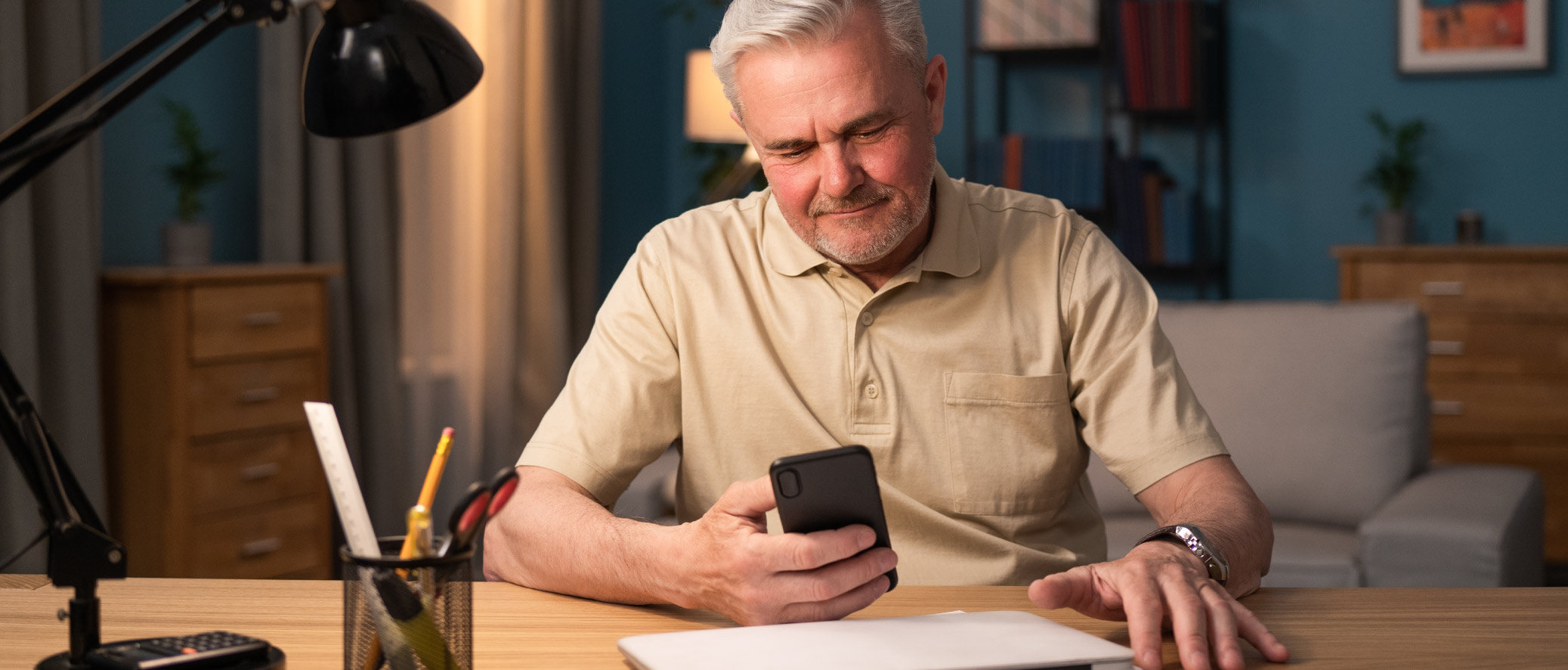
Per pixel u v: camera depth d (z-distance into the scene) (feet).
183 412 8.18
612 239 15.88
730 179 13.87
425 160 11.37
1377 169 13.78
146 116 9.47
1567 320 11.75
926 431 4.36
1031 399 4.33
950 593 3.44
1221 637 2.80
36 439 2.48
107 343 8.30
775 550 2.92
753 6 3.85
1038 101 15.29
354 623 2.35
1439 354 12.28
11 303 7.43
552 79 13.11
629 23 16.10
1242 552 3.32
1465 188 13.91
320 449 2.42
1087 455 4.57
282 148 9.85
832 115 3.79
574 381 4.46
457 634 2.33
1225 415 8.25
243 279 8.59
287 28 9.79
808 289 4.45
